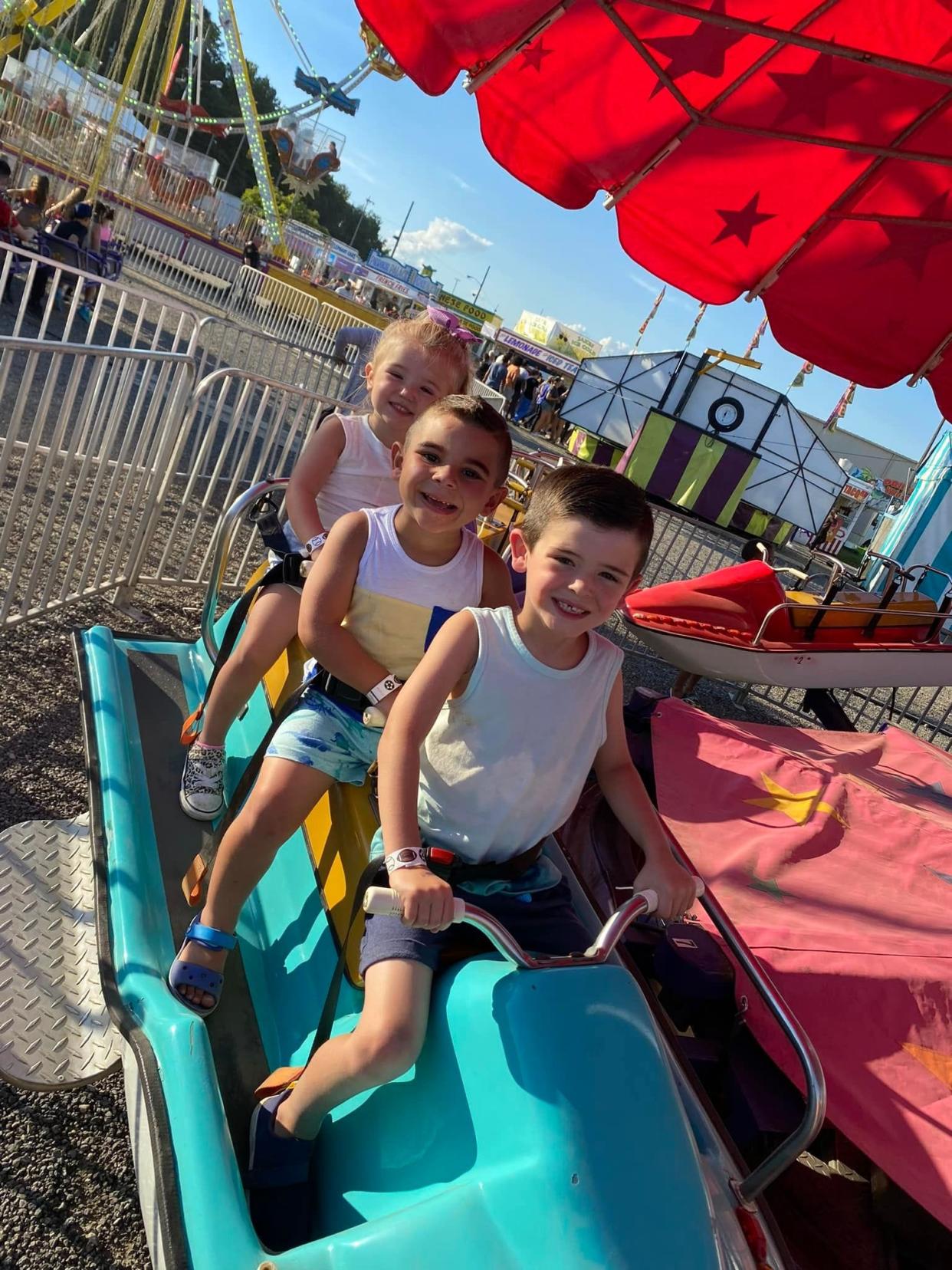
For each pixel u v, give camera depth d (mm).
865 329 3723
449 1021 1564
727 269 3695
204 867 2223
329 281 32250
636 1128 1445
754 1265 1615
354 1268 1366
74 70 25906
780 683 5918
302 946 2078
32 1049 2010
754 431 16328
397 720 1665
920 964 2830
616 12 2598
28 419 6656
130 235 19734
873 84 2791
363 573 2102
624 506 1651
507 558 4016
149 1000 1857
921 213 3207
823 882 3391
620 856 3227
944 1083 2512
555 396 24906
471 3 2531
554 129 3170
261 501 3139
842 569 6000
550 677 1741
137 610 4754
